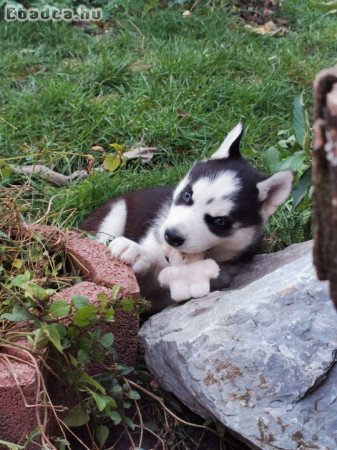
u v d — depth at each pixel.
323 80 0.76
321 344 1.06
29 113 1.74
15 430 1.05
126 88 1.87
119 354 1.17
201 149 1.69
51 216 1.42
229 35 2.11
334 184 0.74
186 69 1.88
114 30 2.14
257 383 1.05
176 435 1.17
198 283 1.22
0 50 2.00
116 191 1.53
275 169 1.40
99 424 1.13
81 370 1.09
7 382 1.03
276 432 1.04
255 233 1.29
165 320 1.18
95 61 1.91
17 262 1.22
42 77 1.90
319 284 1.08
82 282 1.17
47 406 1.05
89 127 1.70
